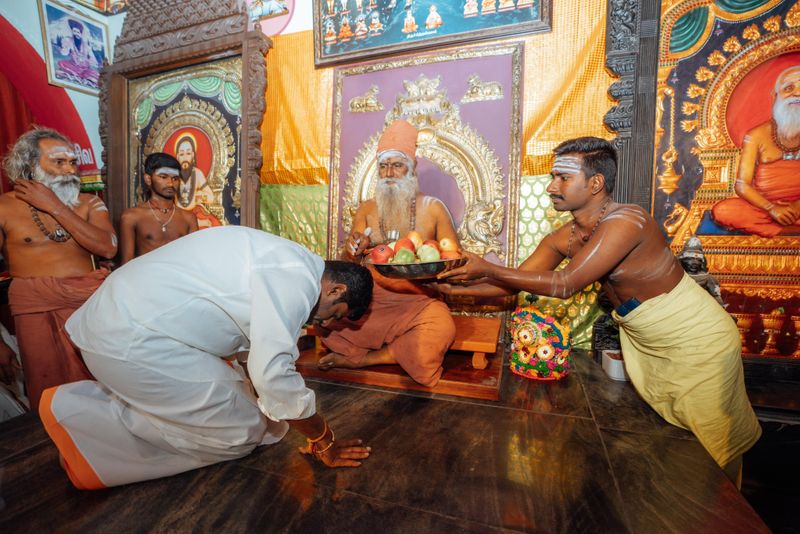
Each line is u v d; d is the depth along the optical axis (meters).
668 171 2.68
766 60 2.48
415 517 1.32
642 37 2.62
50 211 2.57
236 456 1.63
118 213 4.11
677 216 2.69
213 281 1.30
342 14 3.27
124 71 4.00
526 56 2.90
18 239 2.61
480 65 2.98
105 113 4.07
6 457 1.66
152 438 1.45
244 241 1.38
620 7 2.63
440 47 3.06
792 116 2.45
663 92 2.64
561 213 2.89
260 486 1.48
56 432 1.34
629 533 1.23
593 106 2.80
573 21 2.79
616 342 2.79
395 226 2.79
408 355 2.26
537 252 2.48
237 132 3.73
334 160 3.39
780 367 2.56
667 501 1.38
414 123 3.15
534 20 2.82
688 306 1.90
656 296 1.97
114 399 1.49
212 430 1.48
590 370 2.62
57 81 3.90
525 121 2.92
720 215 2.61
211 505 1.38
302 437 1.84
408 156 2.70
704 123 2.60
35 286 2.60
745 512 1.32
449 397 2.22
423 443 1.76
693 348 1.88
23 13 3.69
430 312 2.29
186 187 3.95
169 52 3.79
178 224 3.43
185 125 3.92
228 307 1.29
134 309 1.27
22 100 3.75
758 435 1.99
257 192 3.60
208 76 3.81
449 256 2.27
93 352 1.30
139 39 3.93
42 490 1.45
